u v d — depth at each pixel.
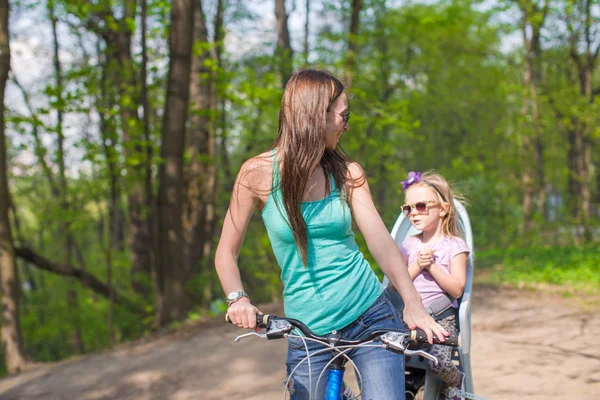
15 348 8.91
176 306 9.59
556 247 15.66
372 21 15.94
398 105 12.16
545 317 7.54
